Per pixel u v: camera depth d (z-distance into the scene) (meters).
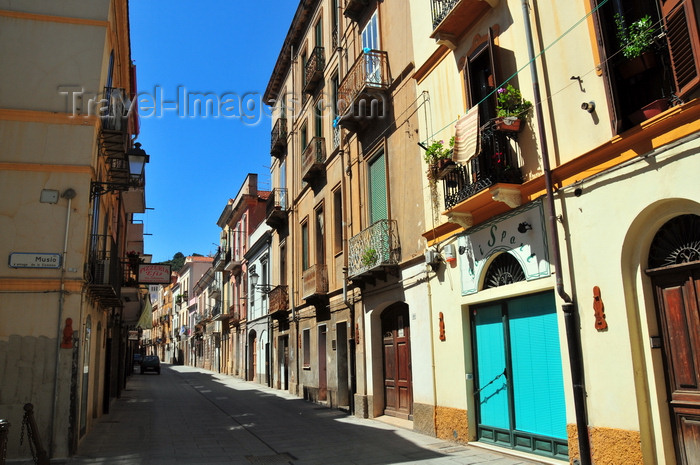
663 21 6.15
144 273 17.62
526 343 8.62
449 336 10.38
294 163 22.23
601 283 6.99
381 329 14.04
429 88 11.56
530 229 8.31
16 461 8.84
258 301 29.08
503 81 9.01
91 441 10.95
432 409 10.79
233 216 37.16
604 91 7.07
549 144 8.01
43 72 10.65
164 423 13.78
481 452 9.01
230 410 16.72
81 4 11.09
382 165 13.98
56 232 10.09
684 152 6.03
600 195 7.09
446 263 10.62
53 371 9.57
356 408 14.41
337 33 17.56
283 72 24.70
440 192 11.01
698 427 5.98
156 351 88.62
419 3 12.13
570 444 7.30
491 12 9.48
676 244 6.42
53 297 9.84
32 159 10.26
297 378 20.72
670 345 6.35
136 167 11.34
